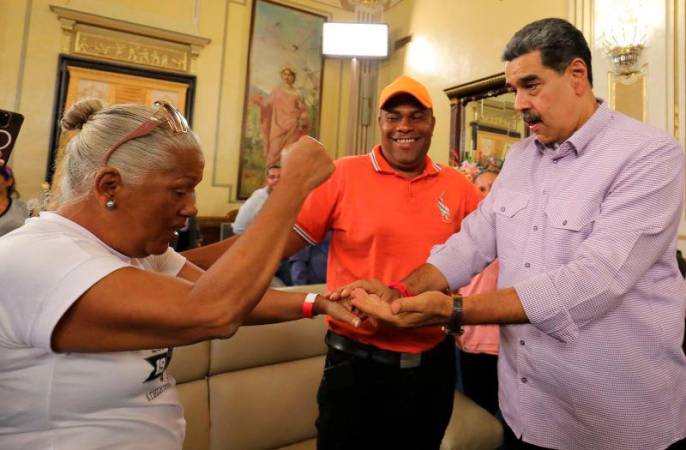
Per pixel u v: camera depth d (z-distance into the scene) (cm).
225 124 439
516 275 94
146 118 58
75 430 57
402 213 107
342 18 487
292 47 464
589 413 85
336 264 111
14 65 364
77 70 381
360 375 103
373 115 466
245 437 141
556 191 90
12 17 364
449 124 361
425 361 105
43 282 51
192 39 419
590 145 88
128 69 398
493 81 307
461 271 103
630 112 226
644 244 78
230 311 55
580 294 76
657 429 83
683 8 207
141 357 62
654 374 83
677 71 209
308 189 63
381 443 107
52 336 51
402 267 107
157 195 58
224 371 145
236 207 446
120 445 60
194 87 423
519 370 94
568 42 85
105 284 51
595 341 84
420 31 410
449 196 113
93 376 57
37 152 372
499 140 303
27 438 56
